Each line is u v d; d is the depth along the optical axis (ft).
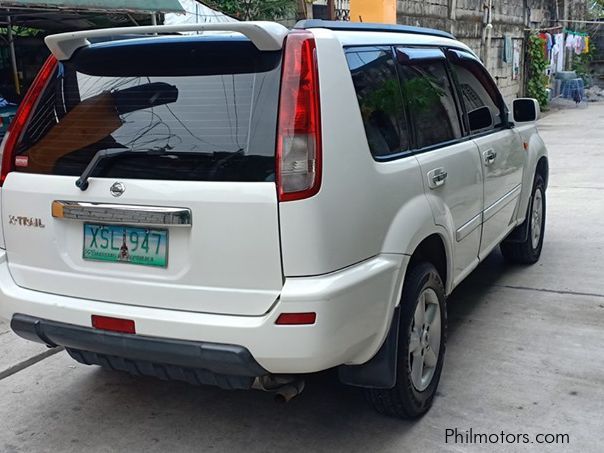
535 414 10.89
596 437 10.22
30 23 27.68
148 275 8.86
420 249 10.89
